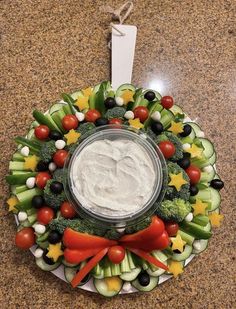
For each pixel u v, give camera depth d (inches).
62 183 12.3
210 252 14.1
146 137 12.4
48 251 12.5
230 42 16.1
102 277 12.8
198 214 13.0
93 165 12.1
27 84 15.3
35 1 16.1
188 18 16.2
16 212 13.3
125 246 12.7
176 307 13.6
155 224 11.8
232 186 14.6
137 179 11.9
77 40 15.8
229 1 16.5
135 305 13.6
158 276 13.0
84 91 13.9
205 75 15.7
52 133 13.1
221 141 15.0
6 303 13.5
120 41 15.1
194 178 13.0
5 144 14.6
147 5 16.3
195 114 15.3
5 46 15.6
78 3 16.1
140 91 13.9
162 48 15.9
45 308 13.5
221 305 13.7
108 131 12.3
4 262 13.7
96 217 11.8
